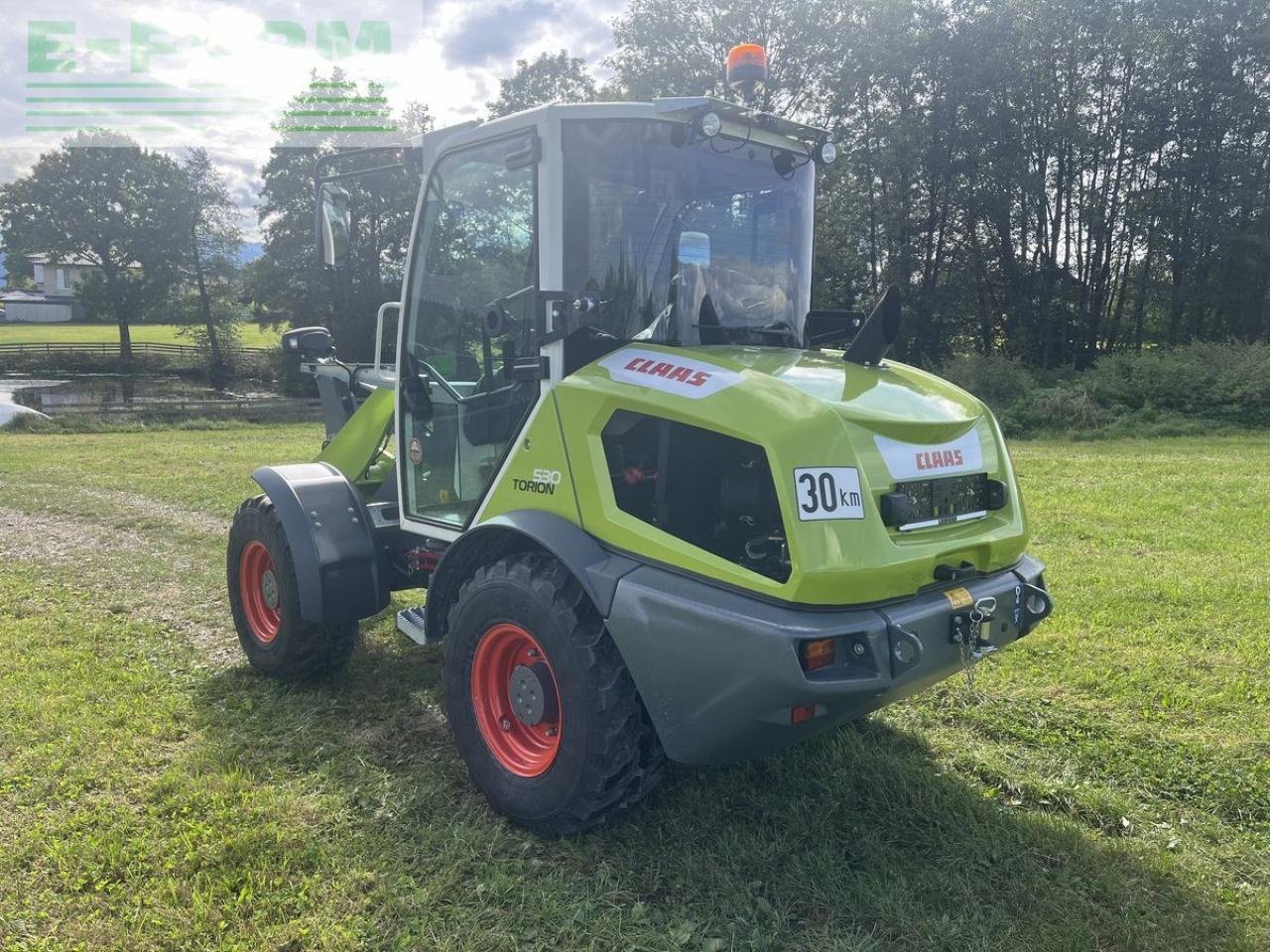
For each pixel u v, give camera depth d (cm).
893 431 291
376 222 2069
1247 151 3122
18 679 454
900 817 321
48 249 5350
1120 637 506
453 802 337
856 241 3241
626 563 289
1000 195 3064
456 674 336
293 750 378
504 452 341
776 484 263
